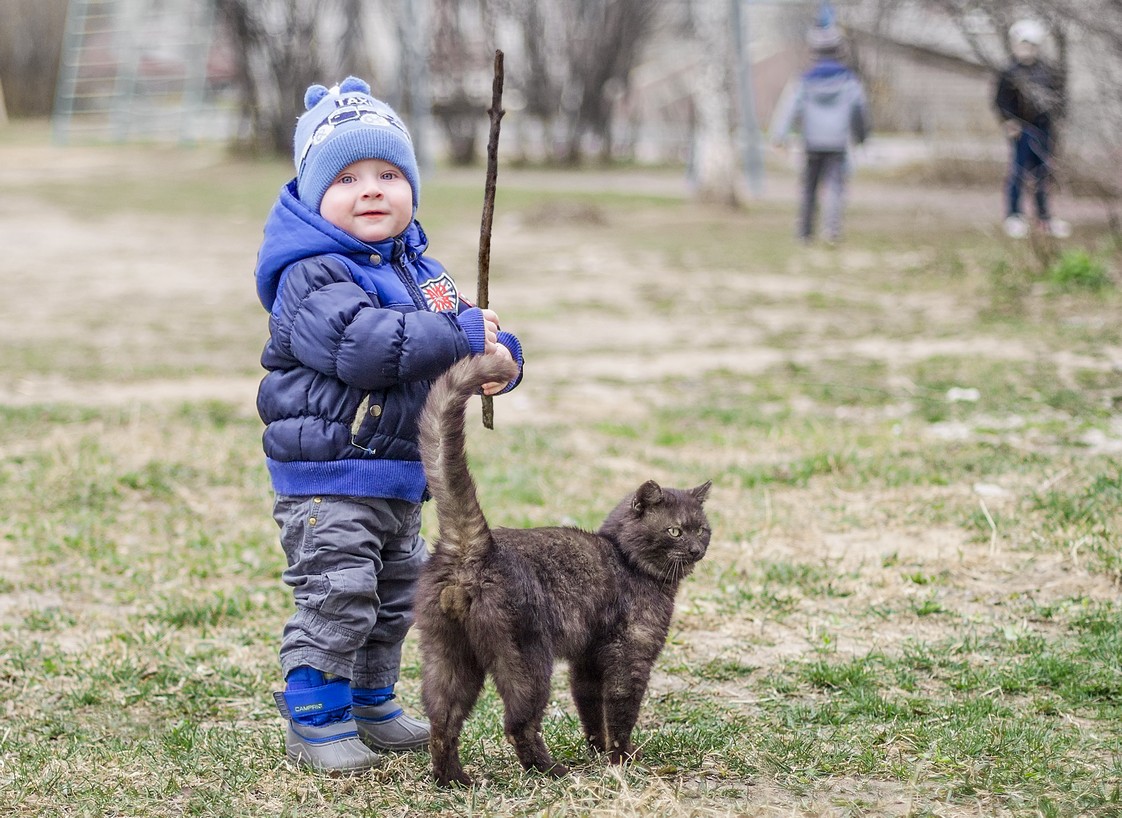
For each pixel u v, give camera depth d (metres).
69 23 55.44
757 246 23.00
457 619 4.76
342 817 4.69
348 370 4.96
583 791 4.74
